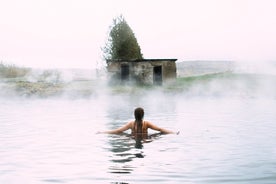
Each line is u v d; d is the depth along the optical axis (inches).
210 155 306.3
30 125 505.4
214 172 254.1
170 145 351.3
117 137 398.0
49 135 416.8
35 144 362.6
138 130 416.8
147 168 267.6
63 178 245.0
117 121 542.9
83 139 388.2
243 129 449.7
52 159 299.1
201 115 611.2
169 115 612.4
